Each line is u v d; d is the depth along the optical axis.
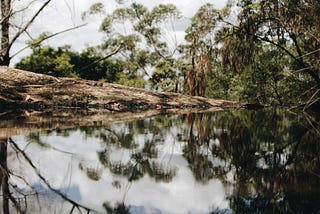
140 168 2.62
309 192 2.01
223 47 11.68
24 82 9.58
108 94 10.79
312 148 3.69
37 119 6.22
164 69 24.94
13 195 1.92
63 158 2.94
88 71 21.02
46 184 2.14
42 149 3.31
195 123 6.51
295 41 11.44
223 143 4.02
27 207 1.72
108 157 3.03
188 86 13.75
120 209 1.70
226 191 2.02
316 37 10.40
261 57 14.58
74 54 20.56
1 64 10.41
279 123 6.73
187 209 1.70
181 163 2.85
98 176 2.35
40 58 18.23
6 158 2.88
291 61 13.74
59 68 17.75
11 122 5.60
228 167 2.71
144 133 4.80
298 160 3.01
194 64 12.79
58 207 1.72
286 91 14.87
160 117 7.71
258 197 1.90
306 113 10.56
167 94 12.96
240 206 1.74
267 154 3.33
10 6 10.09
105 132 4.75
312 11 10.10
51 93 9.60
